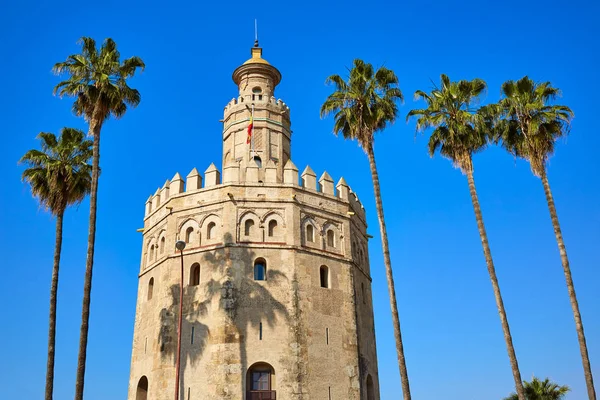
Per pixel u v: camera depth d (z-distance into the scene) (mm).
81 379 30688
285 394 39375
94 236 34219
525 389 55812
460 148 38375
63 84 37281
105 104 36875
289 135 55781
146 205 51625
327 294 44344
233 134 53875
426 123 38625
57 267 36469
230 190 44938
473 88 39250
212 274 42844
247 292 41938
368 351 47156
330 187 48938
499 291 35031
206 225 44781
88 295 32594
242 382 39312
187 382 40438
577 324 33781
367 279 51469
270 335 40906
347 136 40281
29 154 39719
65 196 39219
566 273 35062
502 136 38969
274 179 46156
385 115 38656
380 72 39406
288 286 42594
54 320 34219
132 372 45750
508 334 33656
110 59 38000
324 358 41906
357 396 42469
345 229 48125
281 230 44438
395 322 33531
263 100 54688
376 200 36781
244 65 57031
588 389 32125
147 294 47031
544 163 37438
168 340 42219
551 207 36719
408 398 31688
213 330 40938
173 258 44844
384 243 35719
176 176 48000
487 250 36188
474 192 37906
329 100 39594
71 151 40719
